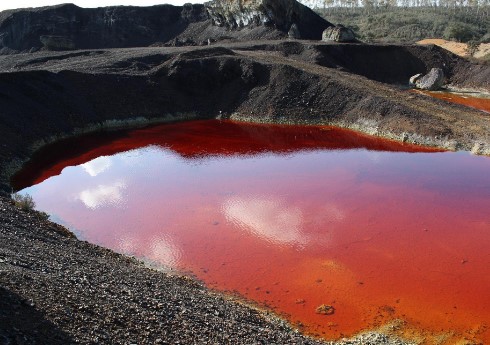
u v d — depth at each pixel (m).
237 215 27.03
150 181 33.50
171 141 44.94
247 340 13.00
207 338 12.33
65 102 48.47
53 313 10.84
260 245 23.28
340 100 51.12
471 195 29.20
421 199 28.75
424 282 19.59
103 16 91.00
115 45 88.75
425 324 16.80
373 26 124.62
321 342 15.21
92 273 15.16
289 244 23.30
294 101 53.00
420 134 42.03
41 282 12.41
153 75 58.00
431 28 115.69
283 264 21.38
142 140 45.38
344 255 22.05
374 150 40.41
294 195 29.94
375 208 27.53
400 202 28.36
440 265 20.97
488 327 16.56
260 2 80.69
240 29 86.19
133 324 11.83
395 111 46.38
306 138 45.31
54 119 45.56
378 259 21.61
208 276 20.45
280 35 79.94
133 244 23.62
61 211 28.09
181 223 26.11
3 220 18.47
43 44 84.50
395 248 22.61
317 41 74.81
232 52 63.78
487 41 99.06
